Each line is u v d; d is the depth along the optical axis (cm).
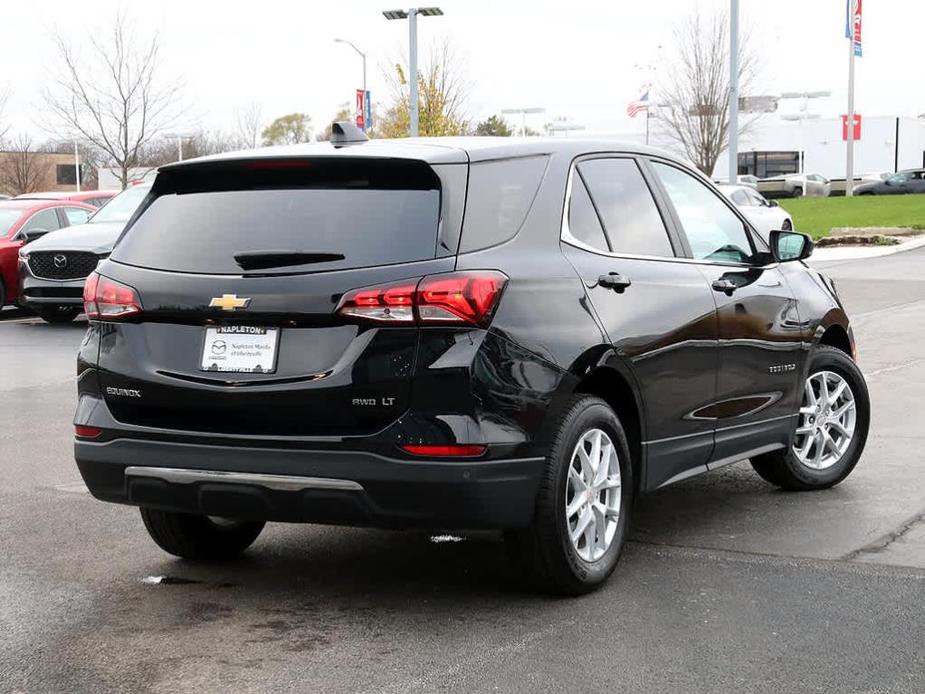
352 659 434
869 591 504
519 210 493
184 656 439
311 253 463
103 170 6512
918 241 3075
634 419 539
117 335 494
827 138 7669
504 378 455
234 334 470
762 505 661
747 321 609
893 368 1145
